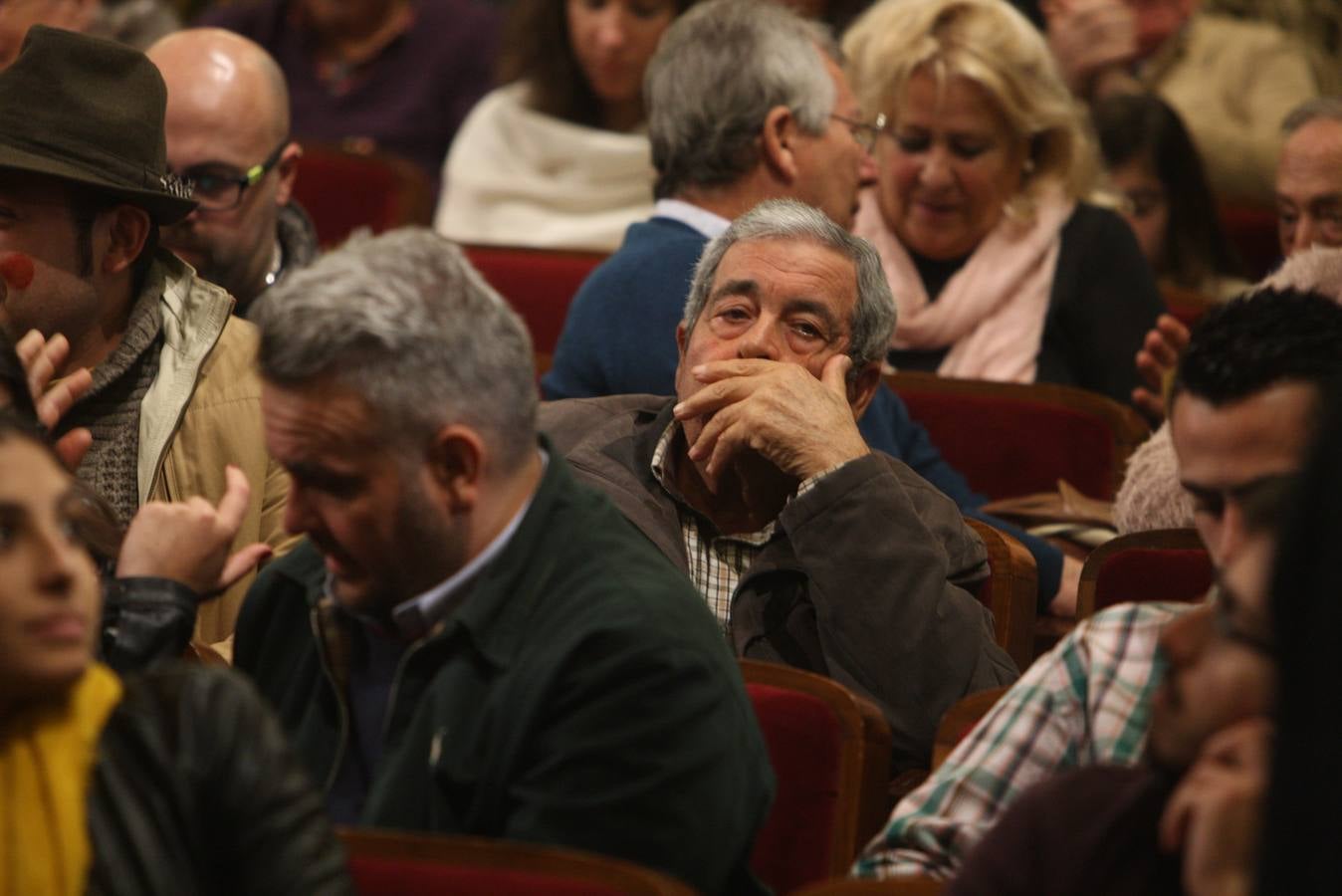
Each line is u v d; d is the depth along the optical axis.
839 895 6.39
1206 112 20.64
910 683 8.88
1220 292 17.45
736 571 9.63
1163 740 5.70
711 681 6.82
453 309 6.61
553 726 6.73
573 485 7.18
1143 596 9.52
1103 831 5.82
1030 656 9.95
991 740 7.21
